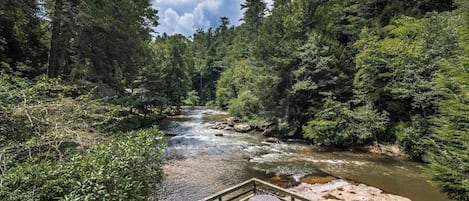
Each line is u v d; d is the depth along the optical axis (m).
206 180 10.41
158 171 5.95
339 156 14.27
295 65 18.77
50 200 3.92
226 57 55.62
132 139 5.66
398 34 15.88
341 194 9.06
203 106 49.03
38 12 10.20
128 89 24.42
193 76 55.78
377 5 21.30
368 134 14.86
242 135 19.73
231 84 37.81
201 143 16.67
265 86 20.02
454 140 8.37
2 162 4.35
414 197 9.04
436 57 12.93
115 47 14.69
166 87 32.94
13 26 12.47
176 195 8.99
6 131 5.29
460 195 7.97
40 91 6.81
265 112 20.23
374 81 15.49
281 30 21.66
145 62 19.83
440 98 12.13
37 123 5.52
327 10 20.95
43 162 4.32
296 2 22.06
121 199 4.15
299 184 10.07
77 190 3.95
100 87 13.88
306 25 20.97
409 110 14.79
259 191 8.85
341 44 19.69
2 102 5.36
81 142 5.41
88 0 11.77
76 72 14.74
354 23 20.48
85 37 13.48
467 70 8.60
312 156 14.23
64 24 11.50
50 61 11.30
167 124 24.42
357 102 16.27
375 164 12.83
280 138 18.77
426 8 19.16
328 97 17.08
